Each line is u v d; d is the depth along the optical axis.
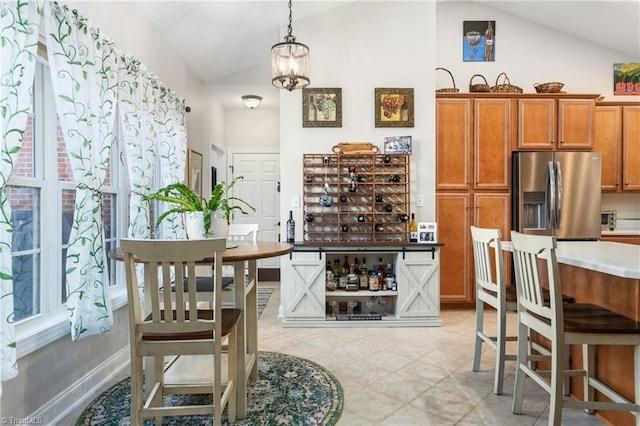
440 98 3.97
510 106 3.99
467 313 3.92
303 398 2.13
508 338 2.24
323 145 3.84
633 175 4.21
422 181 3.88
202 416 1.99
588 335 1.62
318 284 3.48
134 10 2.79
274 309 4.14
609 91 4.47
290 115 3.83
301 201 3.82
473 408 2.02
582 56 4.47
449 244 3.98
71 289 1.96
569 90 4.47
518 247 1.88
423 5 3.88
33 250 1.95
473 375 2.44
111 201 2.71
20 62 1.58
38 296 1.99
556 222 3.79
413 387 2.27
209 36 3.60
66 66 1.89
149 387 1.89
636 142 4.21
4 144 1.52
